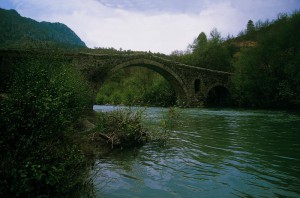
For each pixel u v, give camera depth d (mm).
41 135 4578
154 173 6008
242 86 34844
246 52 36188
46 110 4707
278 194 4742
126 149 8539
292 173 5934
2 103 4680
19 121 4504
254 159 7168
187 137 10805
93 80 28609
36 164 3893
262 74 32750
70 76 11359
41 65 9164
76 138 7387
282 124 15562
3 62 18734
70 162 4703
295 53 30250
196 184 5285
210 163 6812
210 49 53344
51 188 4109
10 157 3971
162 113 23156
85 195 4672
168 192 4887
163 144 9359
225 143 9484
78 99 11094
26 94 4816
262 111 28375
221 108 36219
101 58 29625
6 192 3607
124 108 10414
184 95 40844
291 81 29734
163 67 37281
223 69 52156
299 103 29219
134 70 65875
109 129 9539
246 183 5312
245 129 13320
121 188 5082
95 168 6348
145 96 47812
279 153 7867
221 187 5105
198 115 22797
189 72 40625
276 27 36250
